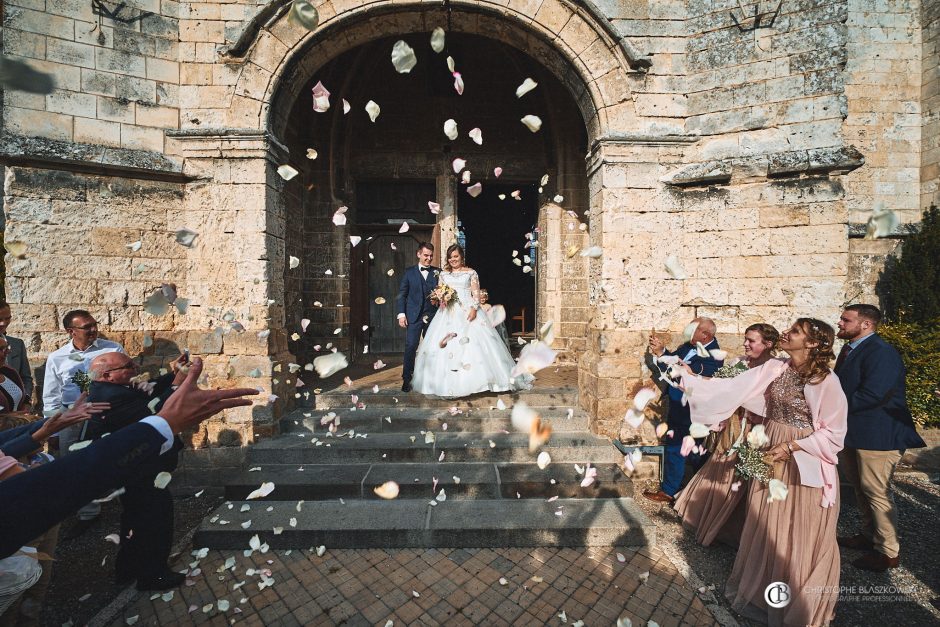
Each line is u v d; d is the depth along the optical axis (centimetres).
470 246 1033
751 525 270
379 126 717
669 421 393
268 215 445
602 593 275
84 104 405
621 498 373
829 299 411
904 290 602
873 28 683
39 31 391
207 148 434
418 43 683
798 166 410
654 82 454
